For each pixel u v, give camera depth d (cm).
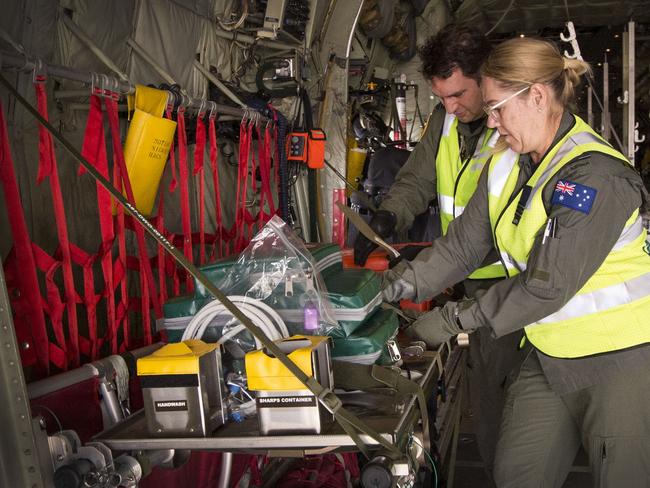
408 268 224
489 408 266
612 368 182
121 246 243
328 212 492
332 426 163
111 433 173
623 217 175
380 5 586
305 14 429
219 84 353
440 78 249
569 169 179
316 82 494
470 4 805
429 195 306
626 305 183
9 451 159
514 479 198
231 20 388
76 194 266
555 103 184
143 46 313
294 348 167
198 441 162
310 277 196
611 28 933
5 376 157
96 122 231
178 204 341
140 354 221
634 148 538
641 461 184
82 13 267
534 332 193
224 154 382
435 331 199
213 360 172
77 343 218
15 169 233
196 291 207
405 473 149
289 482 281
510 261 203
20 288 197
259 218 371
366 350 191
